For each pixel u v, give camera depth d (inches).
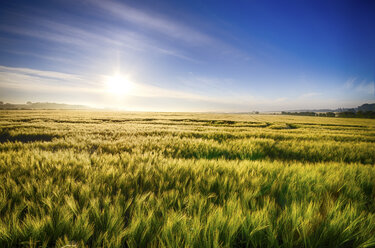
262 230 54.7
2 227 51.8
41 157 129.6
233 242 53.5
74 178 90.9
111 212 57.2
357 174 114.3
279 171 112.0
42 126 511.5
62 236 51.9
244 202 68.2
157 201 65.9
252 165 124.5
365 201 78.3
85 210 58.9
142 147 203.0
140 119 1229.1
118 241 47.9
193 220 55.4
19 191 74.9
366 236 52.9
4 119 877.2
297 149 236.4
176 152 202.2
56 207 60.7
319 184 90.2
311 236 52.1
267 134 399.9
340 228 54.5
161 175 96.7
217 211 60.2
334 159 201.2
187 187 85.5
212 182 87.7
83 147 209.6
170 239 50.4
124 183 85.5
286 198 75.1
